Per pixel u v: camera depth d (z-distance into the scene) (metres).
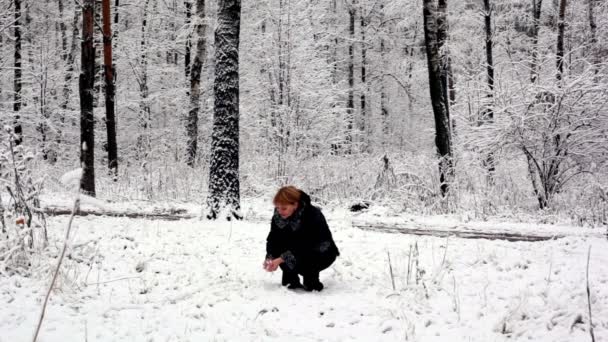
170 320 4.23
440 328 4.03
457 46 21.34
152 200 11.97
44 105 21.28
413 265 5.85
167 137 20.67
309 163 14.70
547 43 20.42
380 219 9.74
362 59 26.50
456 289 4.91
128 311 4.44
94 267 5.74
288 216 4.93
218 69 8.98
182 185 12.94
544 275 5.17
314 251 4.93
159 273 5.66
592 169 11.07
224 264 6.05
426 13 12.73
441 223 9.16
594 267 5.34
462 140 12.68
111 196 12.62
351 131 21.36
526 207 10.90
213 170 9.05
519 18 20.94
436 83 12.62
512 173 11.97
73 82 22.88
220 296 4.84
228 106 8.98
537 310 4.09
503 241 7.04
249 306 4.58
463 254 6.27
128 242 6.94
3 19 18.92
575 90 10.56
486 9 17.88
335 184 12.91
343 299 4.76
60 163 20.47
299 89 16.78
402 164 12.74
